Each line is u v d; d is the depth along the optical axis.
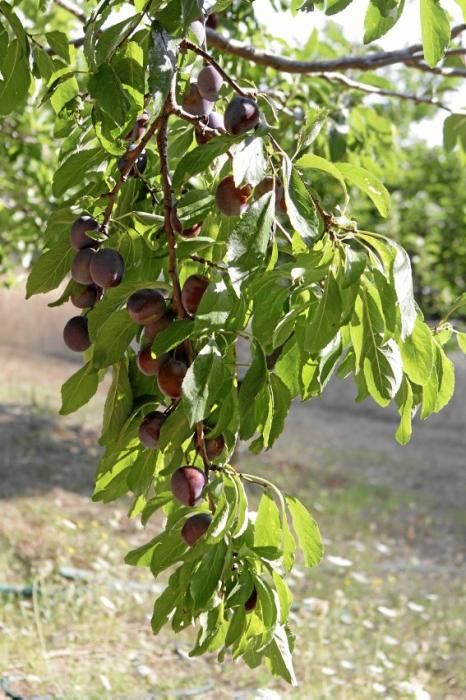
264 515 1.75
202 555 1.63
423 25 1.59
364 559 5.72
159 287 1.63
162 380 1.60
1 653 3.71
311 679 3.86
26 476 6.70
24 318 14.04
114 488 1.79
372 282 1.55
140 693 3.55
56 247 1.71
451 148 2.71
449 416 11.77
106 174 1.79
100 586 4.60
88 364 1.71
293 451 9.27
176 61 1.57
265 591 1.64
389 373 1.55
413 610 4.88
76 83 1.87
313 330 1.53
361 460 9.19
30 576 4.69
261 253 1.47
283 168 1.51
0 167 4.42
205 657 4.02
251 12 3.32
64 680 3.58
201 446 1.63
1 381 10.96
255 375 1.56
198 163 1.54
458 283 8.91
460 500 7.77
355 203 7.46
